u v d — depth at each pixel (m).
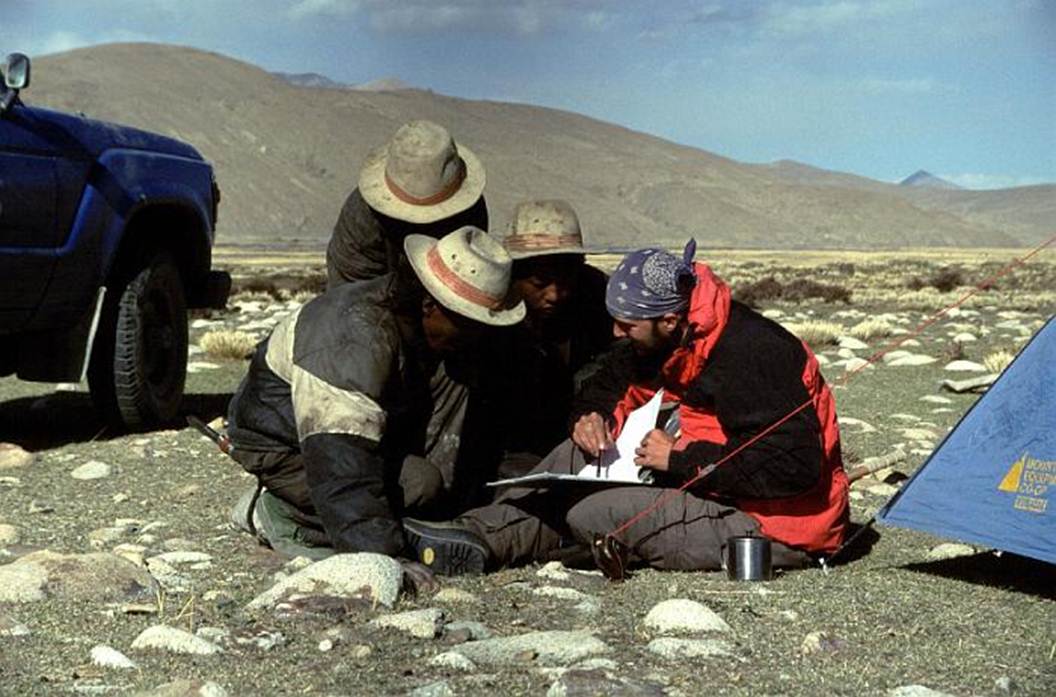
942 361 13.77
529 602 5.27
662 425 5.96
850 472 6.63
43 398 9.88
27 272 7.62
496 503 5.83
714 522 5.68
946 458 5.79
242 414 5.76
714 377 5.57
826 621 5.10
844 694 4.47
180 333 8.79
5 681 4.49
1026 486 5.56
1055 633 5.03
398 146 6.33
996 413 5.74
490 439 6.09
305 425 5.45
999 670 4.69
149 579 5.34
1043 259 104.00
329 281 6.66
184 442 8.27
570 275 6.05
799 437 5.53
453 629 4.91
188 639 4.73
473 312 5.36
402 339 5.51
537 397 6.20
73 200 7.89
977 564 5.82
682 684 4.50
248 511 5.98
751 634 4.95
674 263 5.53
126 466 7.61
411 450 5.79
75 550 5.96
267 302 26.09
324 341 5.47
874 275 49.44
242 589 5.38
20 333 8.11
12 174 7.48
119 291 8.37
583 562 5.80
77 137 7.98
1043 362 5.72
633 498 5.70
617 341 6.22
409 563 5.39
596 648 4.73
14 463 7.57
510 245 6.05
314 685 4.49
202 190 8.95
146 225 8.60
